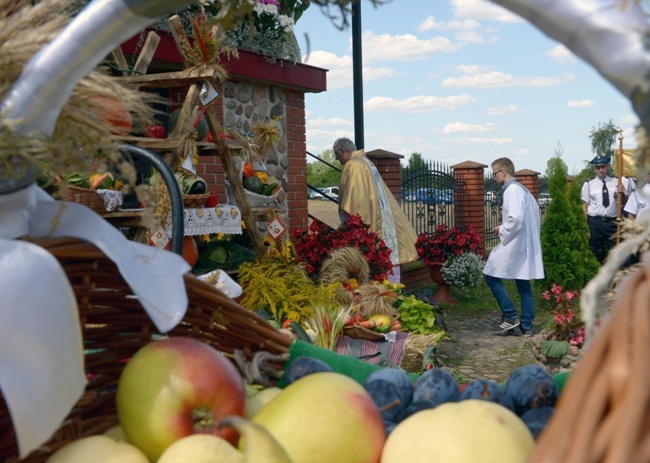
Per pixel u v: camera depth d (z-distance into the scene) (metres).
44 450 1.12
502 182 7.98
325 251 5.98
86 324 1.21
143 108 1.12
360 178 7.37
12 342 0.96
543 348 5.78
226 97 7.09
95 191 3.79
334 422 1.08
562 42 0.79
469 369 6.47
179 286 1.17
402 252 7.59
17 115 0.98
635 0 0.75
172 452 1.03
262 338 1.40
